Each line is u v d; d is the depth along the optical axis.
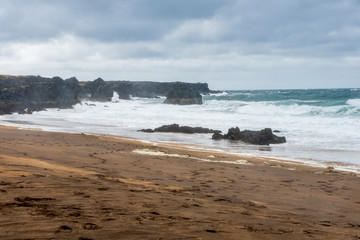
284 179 12.00
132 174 10.27
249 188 9.75
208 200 6.93
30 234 3.15
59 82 86.00
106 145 19.38
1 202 4.51
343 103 54.94
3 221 3.53
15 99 71.38
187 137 28.17
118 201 5.50
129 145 20.19
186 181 9.95
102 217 4.17
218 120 40.56
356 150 21.20
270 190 9.68
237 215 5.55
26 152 13.02
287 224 5.27
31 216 3.86
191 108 61.06
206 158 16.44
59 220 3.77
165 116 47.50
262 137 24.83
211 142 25.47
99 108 71.81
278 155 19.48
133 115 50.59
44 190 5.73
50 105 72.00
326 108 43.38
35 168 8.52
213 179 10.88
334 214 7.10
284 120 37.94
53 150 14.78
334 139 25.75
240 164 15.05
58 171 8.59
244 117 42.59
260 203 7.50
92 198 5.48
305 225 5.42
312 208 7.56
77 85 86.50
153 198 6.23
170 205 5.70
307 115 42.19
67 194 5.61
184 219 4.61
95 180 7.78
